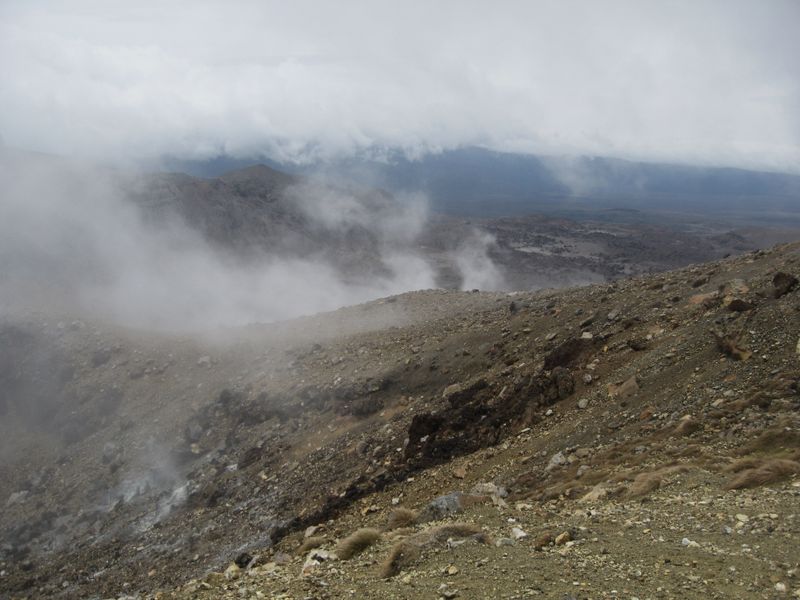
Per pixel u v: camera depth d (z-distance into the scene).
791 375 21.02
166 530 38.91
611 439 22.95
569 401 28.67
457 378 39.94
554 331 37.72
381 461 32.69
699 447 19.09
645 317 32.88
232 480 40.50
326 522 28.78
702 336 26.91
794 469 15.55
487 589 10.85
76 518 45.81
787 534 11.85
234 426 48.12
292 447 41.25
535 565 11.77
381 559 13.71
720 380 23.09
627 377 27.14
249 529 33.50
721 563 10.99
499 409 31.31
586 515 15.20
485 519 16.34
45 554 42.62
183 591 14.08
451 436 31.05
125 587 33.53
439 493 26.23
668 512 14.40
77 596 34.81
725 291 30.31
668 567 11.09
